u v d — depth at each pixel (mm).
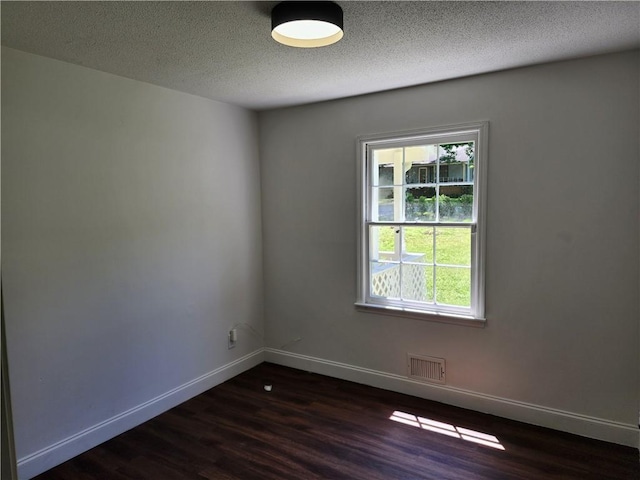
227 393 3514
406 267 3418
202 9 1912
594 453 2600
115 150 2840
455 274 3215
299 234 3893
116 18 1987
